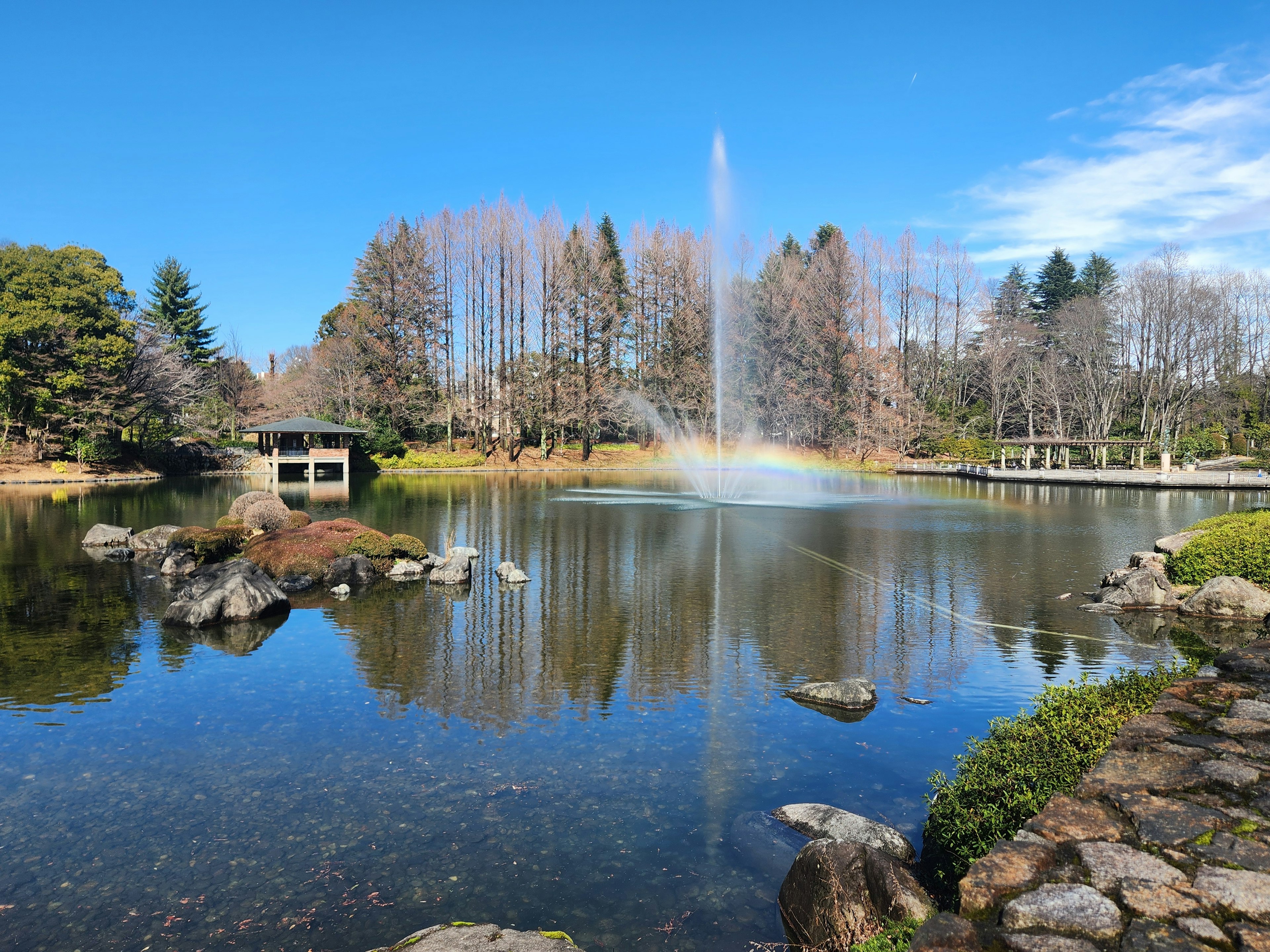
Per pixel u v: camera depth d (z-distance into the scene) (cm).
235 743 648
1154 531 2084
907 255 6675
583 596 1252
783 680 813
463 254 5938
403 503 2938
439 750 634
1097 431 6012
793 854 464
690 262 5838
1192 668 603
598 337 5947
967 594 1257
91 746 645
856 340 5844
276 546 1456
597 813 523
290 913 411
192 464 4856
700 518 2414
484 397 6034
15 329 3812
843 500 3127
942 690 782
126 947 384
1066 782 407
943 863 436
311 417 5822
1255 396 5978
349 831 501
